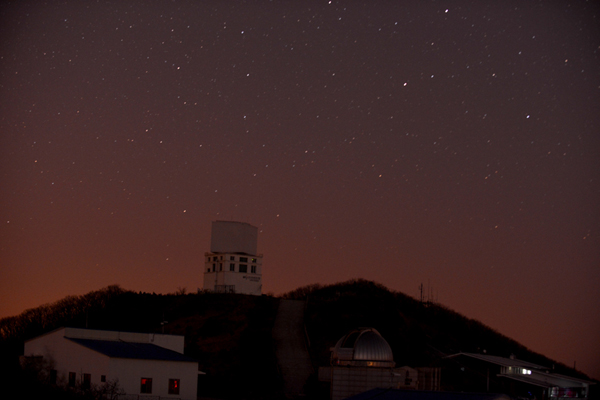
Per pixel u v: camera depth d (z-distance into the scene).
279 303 101.94
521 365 81.44
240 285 103.38
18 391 48.41
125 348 56.47
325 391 66.00
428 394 37.00
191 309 95.06
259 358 76.19
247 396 63.91
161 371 53.78
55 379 55.31
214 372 71.38
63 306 100.81
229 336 83.00
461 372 79.69
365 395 38.72
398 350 85.38
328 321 92.19
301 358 79.19
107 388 49.47
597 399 83.12
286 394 66.00
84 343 55.28
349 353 58.56
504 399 35.38
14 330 89.56
